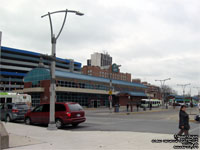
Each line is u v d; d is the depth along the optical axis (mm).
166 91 130750
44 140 10055
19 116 18828
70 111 15453
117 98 71938
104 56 198500
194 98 115062
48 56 13961
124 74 158500
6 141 8328
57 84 53000
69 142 9672
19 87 109438
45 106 16625
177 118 26688
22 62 112500
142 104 71750
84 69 140500
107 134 12062
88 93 62094
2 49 104062
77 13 14680
